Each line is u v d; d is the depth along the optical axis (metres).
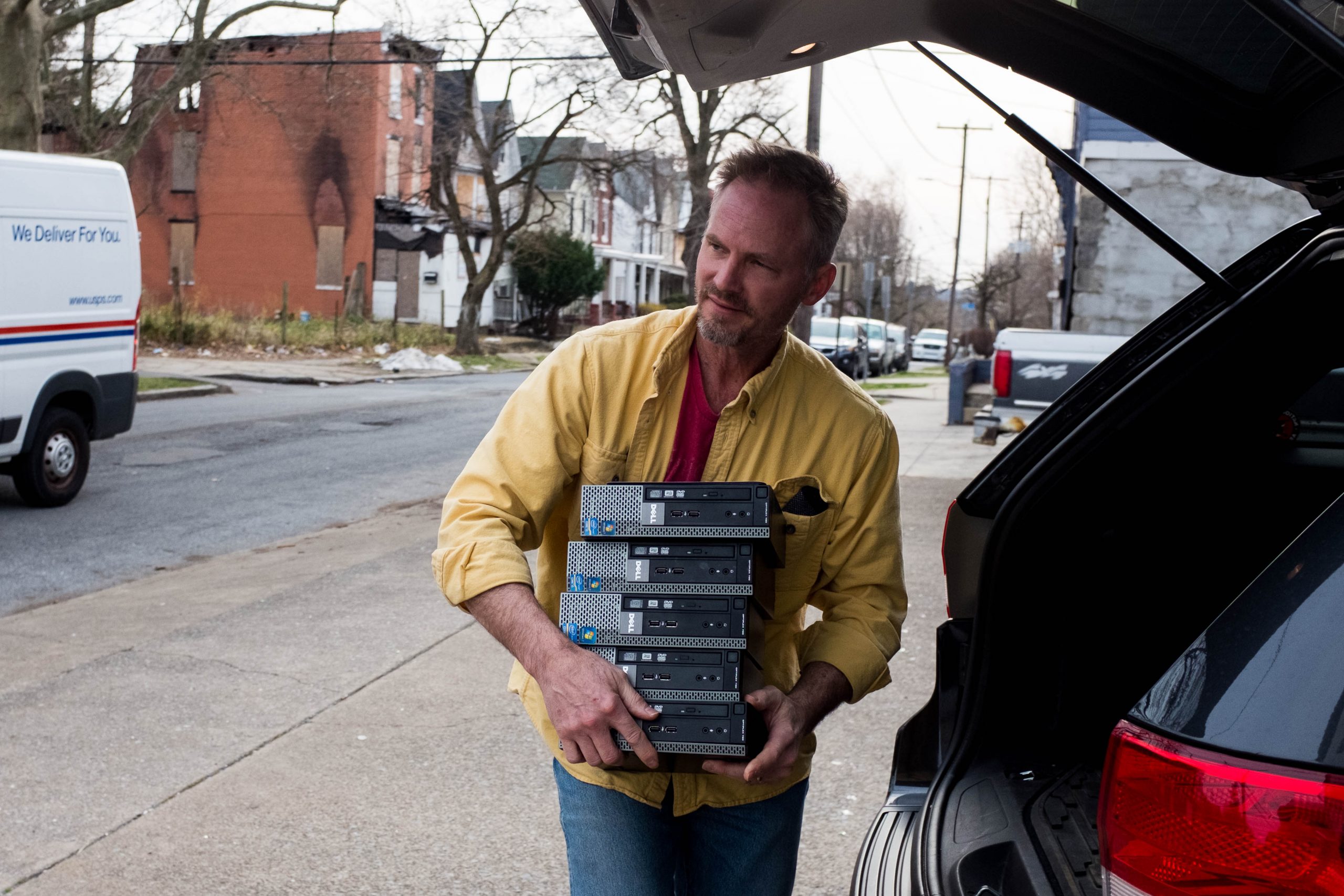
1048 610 2.44
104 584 7.45
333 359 29.58
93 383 10.05
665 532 1.82
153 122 20.50
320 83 39.22
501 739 4.64
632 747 1.78
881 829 2.27
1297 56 1.91
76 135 26.70
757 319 1.97
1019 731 2.45
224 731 4.71
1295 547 1.36
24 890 3.45
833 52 2.07
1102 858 1.40
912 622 6.29
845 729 4.76
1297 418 2.87
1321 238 2.36
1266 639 1.31
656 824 2.08
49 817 3.93
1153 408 2.47
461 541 1.94
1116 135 11.21
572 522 2.15
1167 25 1.92
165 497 10.48
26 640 5.99
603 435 2.08
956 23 2.02
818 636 2.11
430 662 5.59
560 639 1.82
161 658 5.66
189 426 15.41
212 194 41.00
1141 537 2.57
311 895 3.45
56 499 9.88
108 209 10.12
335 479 11.64
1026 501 2.39
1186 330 2.55
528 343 41.00
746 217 1.92
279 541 8.76
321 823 3.91
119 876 3.54
